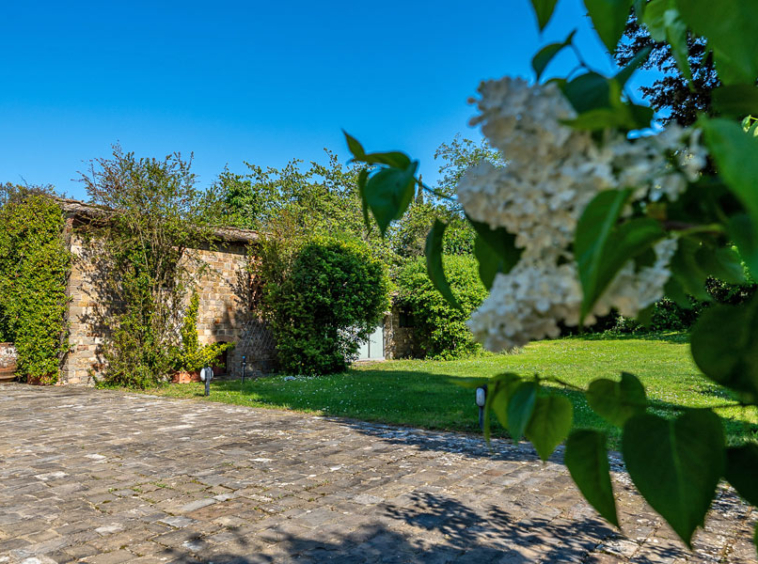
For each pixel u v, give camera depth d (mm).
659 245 508
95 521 4160
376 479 5250
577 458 662
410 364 17375
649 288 500
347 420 8305
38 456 6086
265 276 14531
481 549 3676
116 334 11984
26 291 11906
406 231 24078
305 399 10188
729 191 500
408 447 6559
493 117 488
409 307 20297
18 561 3480
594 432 664
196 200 12492
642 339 21391
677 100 4879
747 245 458
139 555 3576
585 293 434
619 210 437
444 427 7637
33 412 8891
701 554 3576
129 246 11875
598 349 19641
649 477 555
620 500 4562
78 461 5879
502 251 621
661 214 517
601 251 432
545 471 5516
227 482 5145
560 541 3801
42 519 4199
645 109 576
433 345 19000
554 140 472
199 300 13953
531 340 529
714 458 548
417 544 3754
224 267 14602
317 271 14328
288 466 5699
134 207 11742
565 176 472
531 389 683
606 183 465
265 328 15391
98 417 8492
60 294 11984
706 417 565
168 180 11938
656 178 479
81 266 12305
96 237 12188
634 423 583
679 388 10695
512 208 494
